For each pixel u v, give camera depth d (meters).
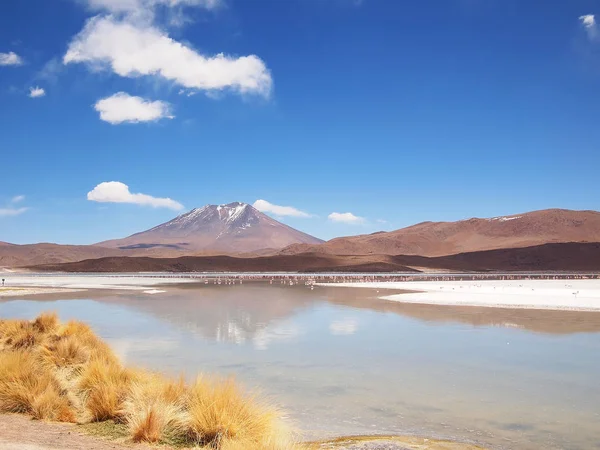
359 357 17.20
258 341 20.53
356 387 13.12
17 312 32.38
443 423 10.31
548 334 22.92
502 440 9.32
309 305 37.72
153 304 38.28
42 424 8.25
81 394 10.05
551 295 46.84
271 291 56.19
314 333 22.89
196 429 8.03
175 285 69.19
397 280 91.88
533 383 13.73
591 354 18.03
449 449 8.72
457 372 14.98
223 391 8.98
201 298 44.81
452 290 56.56
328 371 14.97
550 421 10.48
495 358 17.19
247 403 8.85
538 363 16.39
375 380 13.94
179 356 17.14
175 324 25.84
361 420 10.45
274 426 8.63
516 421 10.47
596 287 62.81
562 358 17.25
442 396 12.36
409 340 21.05
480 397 12.32
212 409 8.32
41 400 8.90
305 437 9.29
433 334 22.75
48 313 17.55
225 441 7.60
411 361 16.62
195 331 23.34
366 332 23.36
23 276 107.25
